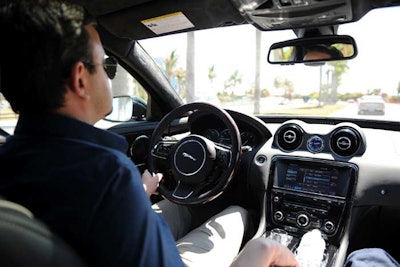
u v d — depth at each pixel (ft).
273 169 6.98
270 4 6.13
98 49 2.51
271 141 7.29
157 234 2.24
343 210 6.35
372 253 5.06
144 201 2.22
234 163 6.19
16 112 2.35
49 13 2.19
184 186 6.41
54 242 2.09
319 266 5.78
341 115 8.29
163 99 8.80
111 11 6.77
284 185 6.84
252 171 7.13
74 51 2.25
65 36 2.20
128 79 8.30
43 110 2.26
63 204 2.09
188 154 6.32
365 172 6.29
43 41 2.14
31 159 2.20
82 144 2.24
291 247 6.36
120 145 2.51
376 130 7.30
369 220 6.46
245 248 3.53
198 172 6.19
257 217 7.43
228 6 6.43
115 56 7.79
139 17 6.91
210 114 7.30
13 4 2.18
